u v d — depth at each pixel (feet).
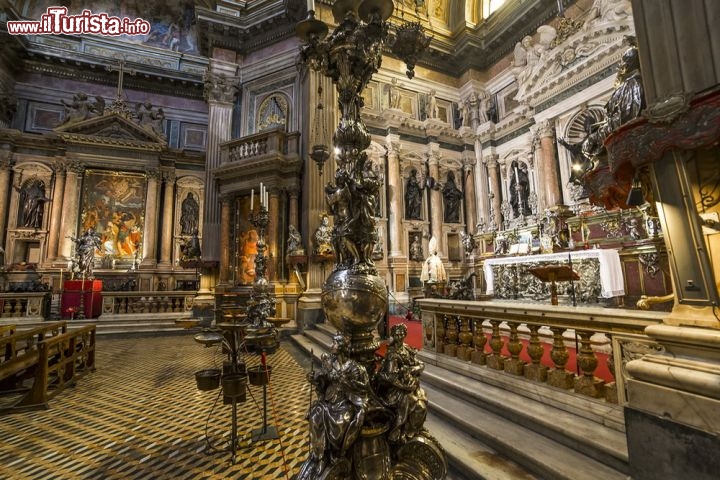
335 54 6.78
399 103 42.63
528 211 38.99
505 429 8.75
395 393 6.14
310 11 7.52
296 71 35.70
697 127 5.77
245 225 34.17
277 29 37.06
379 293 6.04
